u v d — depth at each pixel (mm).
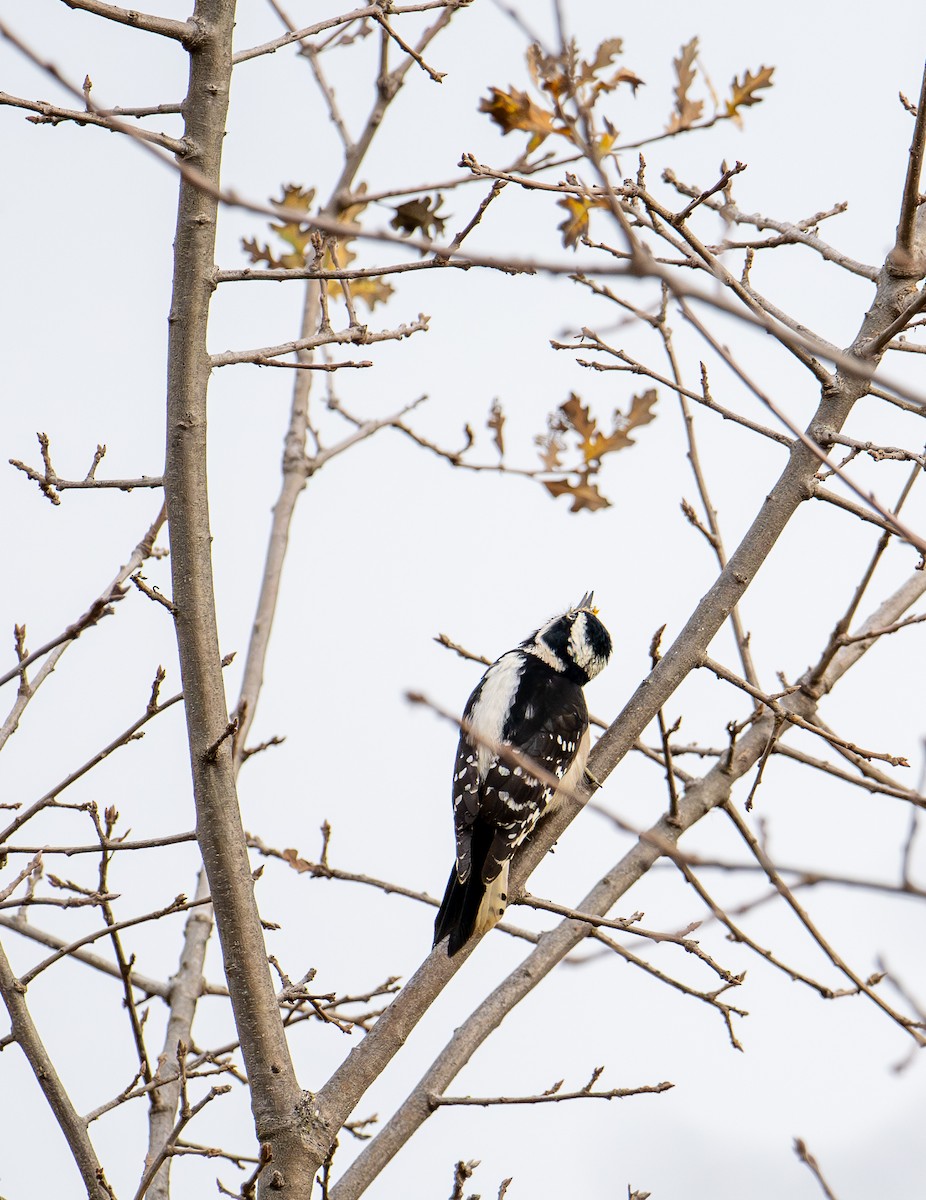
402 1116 9914
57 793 9133
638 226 10383
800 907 10242
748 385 6277
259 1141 8859
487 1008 10695
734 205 11672
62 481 9344
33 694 9992
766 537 10398
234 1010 8977
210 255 8961
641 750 11930
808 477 10352
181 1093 8703
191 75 8922
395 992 11398
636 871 11406
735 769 11930
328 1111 9062
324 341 9453
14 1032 9000
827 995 10305
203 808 8883
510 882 11250
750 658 12117
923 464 10086
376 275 9234
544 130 9375
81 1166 8867
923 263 10664
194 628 8875
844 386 10312
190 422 8938
